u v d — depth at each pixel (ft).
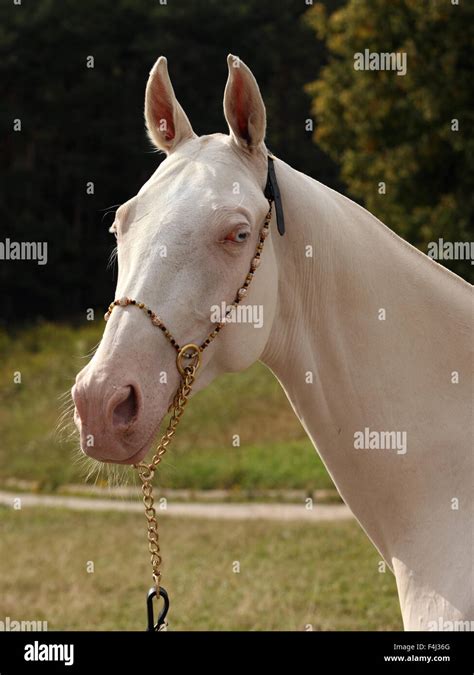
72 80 114.42
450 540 8.02
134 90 112.27
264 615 20.03
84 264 109.60
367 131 55.21
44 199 114.42
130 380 7.20
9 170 111.04
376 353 8.35
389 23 53.72
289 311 8.38
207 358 7.73
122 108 112.16
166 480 42.29
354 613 19.90
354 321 8.34
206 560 26.73
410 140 54.34
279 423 50.21
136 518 35.27
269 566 25.31
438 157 53.11
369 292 8.36
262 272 7.94
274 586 22.75
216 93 109.50
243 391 55.62
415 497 8.29
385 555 8.67
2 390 64.03
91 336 79.56
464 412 8.34
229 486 41.04
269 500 37.81
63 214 117.39
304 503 36.58
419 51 51.72
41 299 108.68
